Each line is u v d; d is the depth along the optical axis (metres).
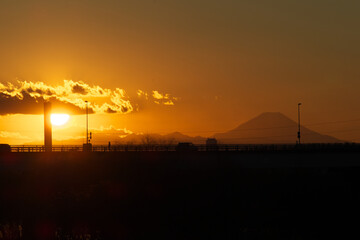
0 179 99.25
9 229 65.06
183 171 100.75
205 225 66.38
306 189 86.81
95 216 71.44
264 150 103.06
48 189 90.69
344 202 79.94
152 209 75.44
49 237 61.03
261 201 79.94
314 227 66.81
